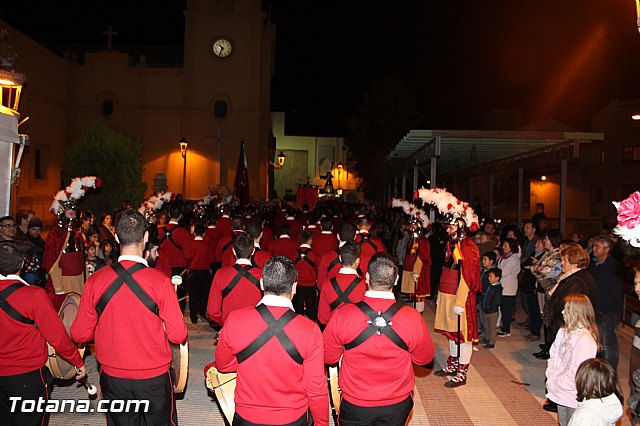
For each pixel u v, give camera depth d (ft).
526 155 56.75
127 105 100.22
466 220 24.90
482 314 31.14
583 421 13.32
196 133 100.73
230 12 101.24
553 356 16.81
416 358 13.21
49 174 90.79
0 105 24.75
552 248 28.14
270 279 11.84
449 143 50.67
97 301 13.32
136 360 13.26
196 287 34.63
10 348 14.30
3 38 30.58
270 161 134.72
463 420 20.72
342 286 18.62
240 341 11.59
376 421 12.67
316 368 11.64
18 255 14.60
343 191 163.63
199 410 21.15
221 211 46.80
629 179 100.42
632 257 39.24
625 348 31.14
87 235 30.99
